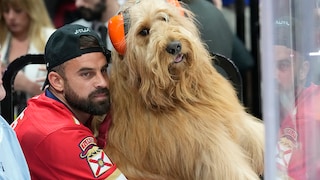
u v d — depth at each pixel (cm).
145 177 258
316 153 163
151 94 250
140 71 247
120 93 260
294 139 161
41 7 430
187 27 256
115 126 263
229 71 293
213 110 261
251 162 275
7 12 421
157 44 239
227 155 253
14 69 284
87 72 247
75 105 252
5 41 431
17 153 227
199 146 253
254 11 511
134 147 257
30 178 231
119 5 449
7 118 286
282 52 158
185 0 369
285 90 160
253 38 514
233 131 268
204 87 262
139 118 257
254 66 512
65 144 244
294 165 162
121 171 258
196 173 256
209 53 285
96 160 245
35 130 248
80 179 244
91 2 439
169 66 245
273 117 154
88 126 274
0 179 206
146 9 249
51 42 251
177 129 253
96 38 252
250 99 535
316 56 163
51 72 253
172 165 256
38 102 259
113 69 261
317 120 163
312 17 162
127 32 250
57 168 245
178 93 253
